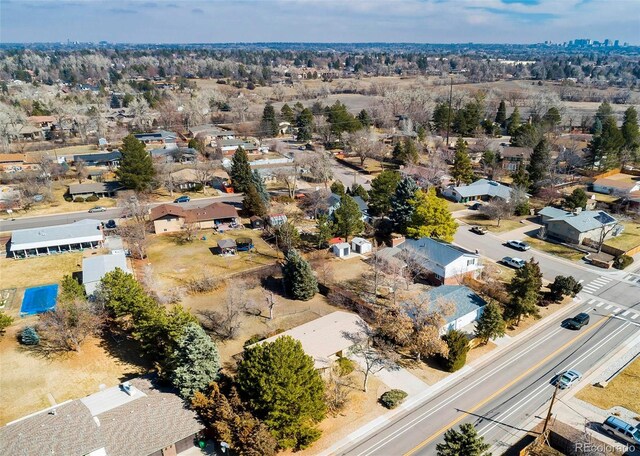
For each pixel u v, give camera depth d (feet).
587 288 207.10
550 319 184.03
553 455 121.29
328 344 154.30
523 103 638.53
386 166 409.49
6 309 188.55
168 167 348.59
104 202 318.65
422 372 153.38
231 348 162.50
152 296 186.19
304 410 119.03
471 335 169.99
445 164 384.88
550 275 218.79
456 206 317.63
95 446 111.55
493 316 160.66
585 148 406.82
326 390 138.51
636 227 277.85
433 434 128.06
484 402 139.95
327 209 283.18
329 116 533.96
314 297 199.52
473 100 620.49
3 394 142.31
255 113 591.78
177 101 619.67
